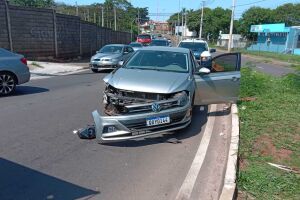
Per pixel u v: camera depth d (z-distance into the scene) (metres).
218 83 8.30
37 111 8.74
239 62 8.59
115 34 47.03
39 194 4.50
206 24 93.12
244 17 80.75
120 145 6.43
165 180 5.07
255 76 14.51
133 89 6.57
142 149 6.28
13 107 9.16
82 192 4.60
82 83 14.52
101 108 9.30
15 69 11.24
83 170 5.27
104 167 5.42
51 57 25.58
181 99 6.68
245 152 6.05
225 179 4.79
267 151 6.18
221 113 9.34
